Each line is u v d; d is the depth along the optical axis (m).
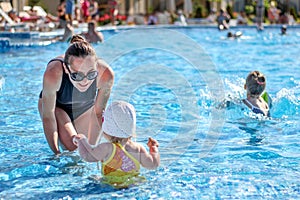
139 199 3.61
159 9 34.75
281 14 28.20
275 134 5.34
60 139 4.54
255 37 18.97
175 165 4.27
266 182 3.92
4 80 8.50
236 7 36.44
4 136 5.21
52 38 15.93
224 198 3.62
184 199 3.60
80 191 3.75
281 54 12.91
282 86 7.96
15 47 13.93
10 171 4.16
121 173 3.98
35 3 21.12
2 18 18.22
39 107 4.83
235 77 8.67
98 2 26.95
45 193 3.72
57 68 4.43
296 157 4.56
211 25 25.59
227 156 4.56
